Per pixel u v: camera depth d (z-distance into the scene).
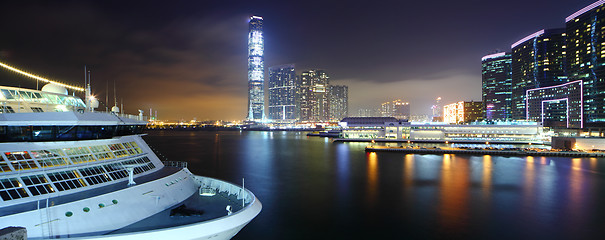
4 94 27.81
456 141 194.38
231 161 121.62
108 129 27.69
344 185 75.56
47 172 22.45
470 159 121.44
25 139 22.61
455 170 96.19
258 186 75.00
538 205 57.78
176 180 29.34
